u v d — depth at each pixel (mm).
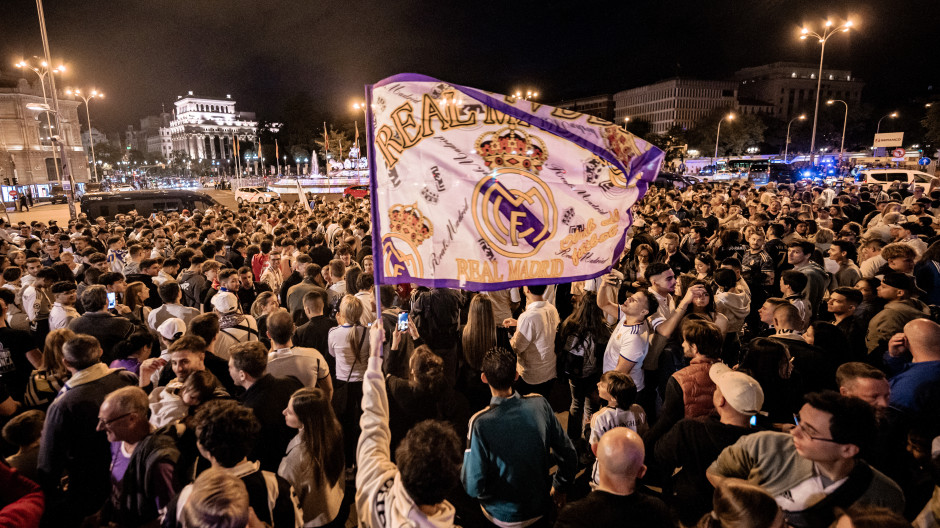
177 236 10180
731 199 16266
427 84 2721
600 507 2271
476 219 2760
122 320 4965
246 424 2582
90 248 8242
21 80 70188
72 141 78188
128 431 2926
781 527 1942
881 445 2996
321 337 5055
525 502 2986
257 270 8727
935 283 5961
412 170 2766
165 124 194625
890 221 9016
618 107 133250
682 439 3061
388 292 5598
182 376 3709
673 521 2279
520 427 2975
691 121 114188
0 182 67062
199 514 1961
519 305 7719
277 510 2691
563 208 2822
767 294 6789
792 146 95500
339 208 17641
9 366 4816
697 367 3545
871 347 4508
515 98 2775
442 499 2078
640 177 2926
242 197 35281
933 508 2266
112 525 3068
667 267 4906
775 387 3621
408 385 3984
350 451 4660
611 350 4527
